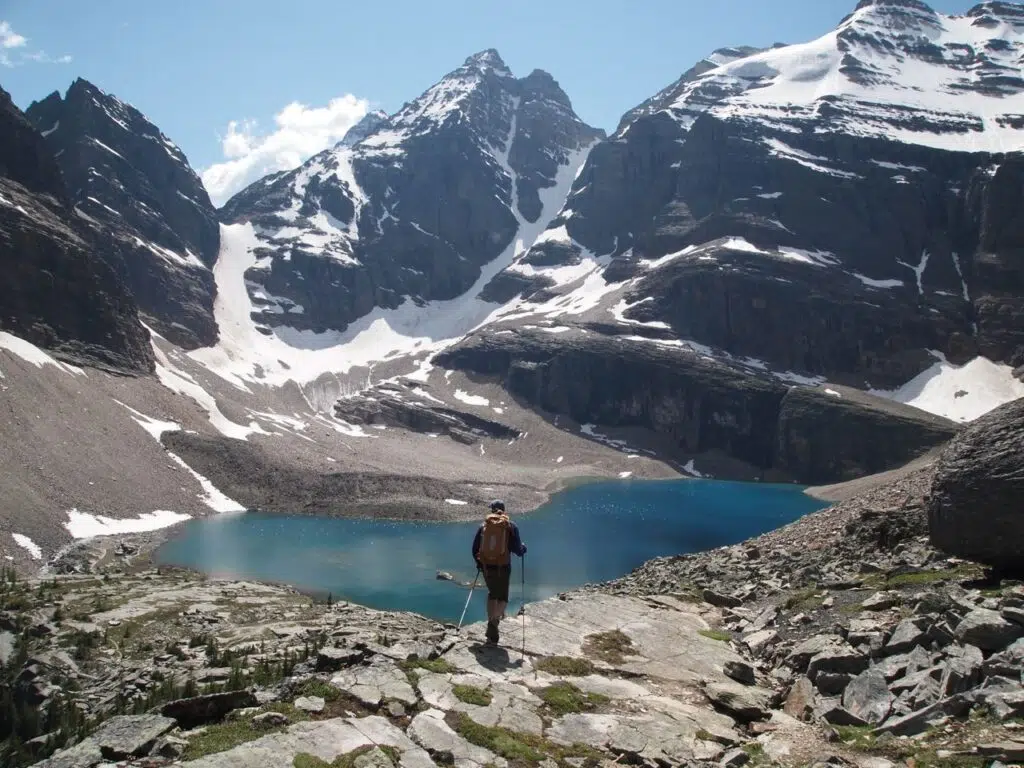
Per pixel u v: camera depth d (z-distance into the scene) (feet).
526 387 632.38
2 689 119.03
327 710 46.70
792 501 432.66
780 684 59.82
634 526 343.67
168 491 325.42
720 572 114.32
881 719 49.11
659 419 598.75
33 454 281.95
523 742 45.78
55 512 260.83
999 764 39.52
